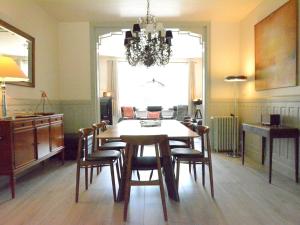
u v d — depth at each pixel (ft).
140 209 8.50
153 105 33.42
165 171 9.64
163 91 33.53
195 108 32.30
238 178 11.71
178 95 33.47
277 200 9.14
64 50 18.12
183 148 11.05
